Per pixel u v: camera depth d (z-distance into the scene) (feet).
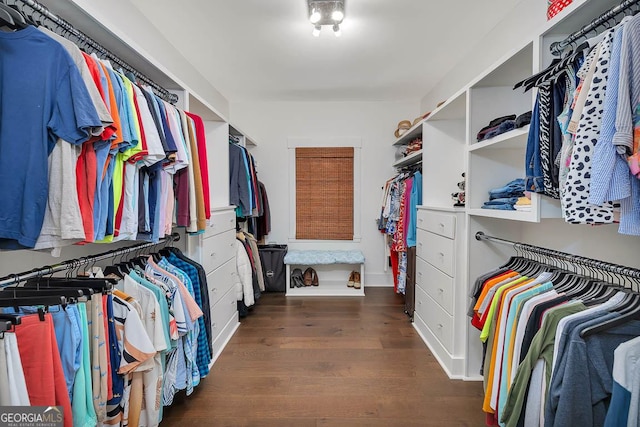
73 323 3.13
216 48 8.43
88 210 3.25
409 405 5.36
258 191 11.13
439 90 10.69
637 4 2.98
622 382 2.79
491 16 6.97
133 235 4.03
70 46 3.17
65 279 3.78
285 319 9.17
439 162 8.32
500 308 4.49
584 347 3.06
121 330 3.81
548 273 4.57
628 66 2.59
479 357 6.19
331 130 12.82
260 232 12.11
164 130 4.52
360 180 12.81
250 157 10.27
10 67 2.85
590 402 3.01
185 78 9.02
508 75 5.49
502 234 6.13
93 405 3.36
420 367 6.56
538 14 5.90
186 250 6.36
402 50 8.54
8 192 2.74
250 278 9.25
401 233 9.93
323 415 5.11
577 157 3.01
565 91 3.60
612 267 3.55
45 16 3.17
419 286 8.35
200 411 5.19
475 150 6.03
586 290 3.92
